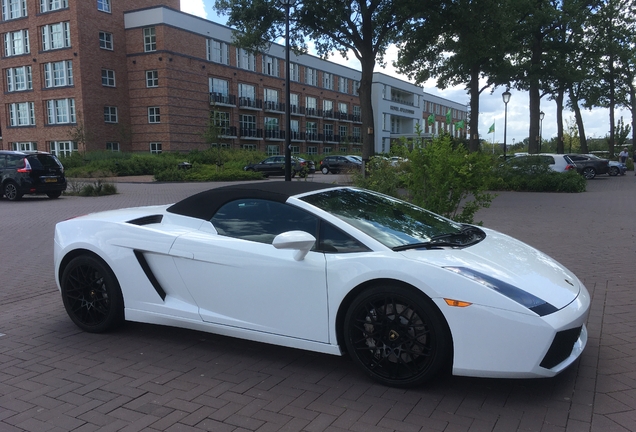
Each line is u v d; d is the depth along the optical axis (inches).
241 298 146.6
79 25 1587.1
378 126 2898.6
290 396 127.0
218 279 149.9
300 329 138.2
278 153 2295.8
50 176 686.5
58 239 180.2
